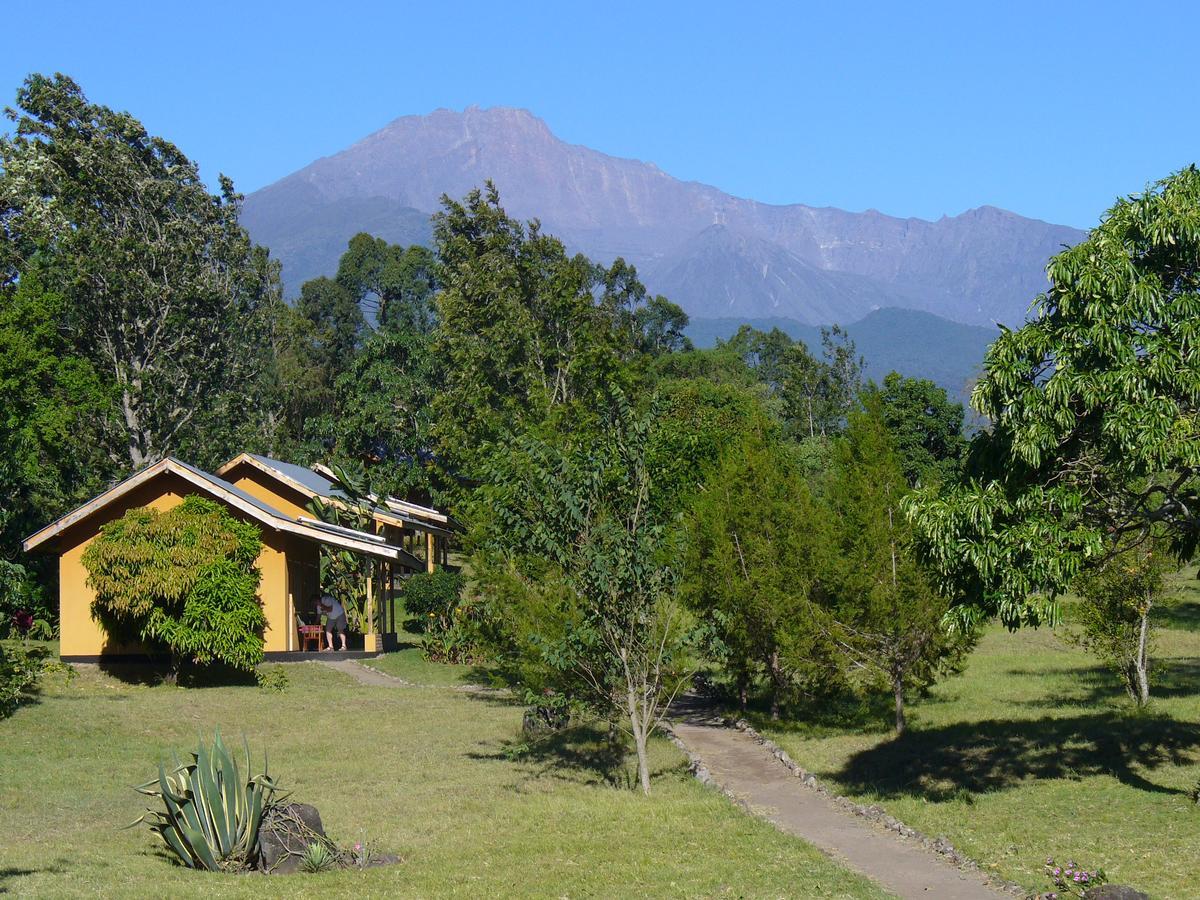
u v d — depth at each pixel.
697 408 60.31
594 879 13.36
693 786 19.86
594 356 47.53
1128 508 16.30
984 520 15.39
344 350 109.50
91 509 32.53
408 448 66.19
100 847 14.52
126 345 55.50
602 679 20.38
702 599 26.48
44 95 56.66
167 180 59.56
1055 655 36.03
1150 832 15.15
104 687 29.59
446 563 52.41
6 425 38.72
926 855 14.85
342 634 36.41
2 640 36.16
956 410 58.66
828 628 24.80
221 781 13.91
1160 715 23.11
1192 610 41.47
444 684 32.78
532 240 58.97
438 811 17.36
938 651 24.72
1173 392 14.88
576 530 19.45
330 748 23.06
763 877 13.48
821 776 20.58
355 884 12.87
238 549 30.66
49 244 53.06
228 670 32.22
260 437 69.56
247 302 64.00
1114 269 14.96
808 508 26.69
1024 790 18.16
